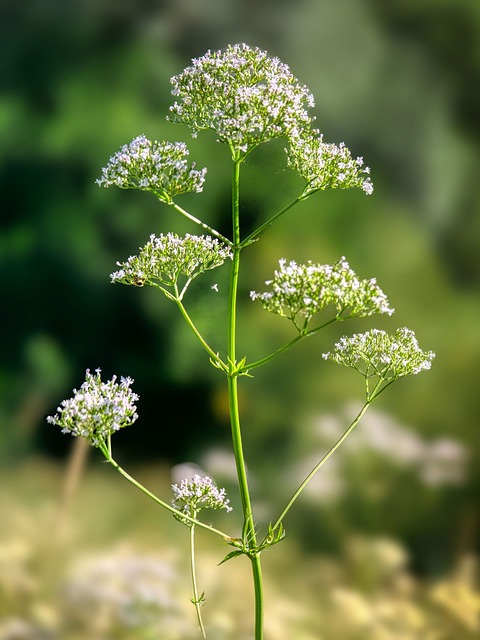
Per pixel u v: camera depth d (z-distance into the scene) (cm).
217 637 146
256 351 259
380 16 305
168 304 274
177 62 300
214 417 267
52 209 285
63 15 296
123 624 144
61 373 282
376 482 202
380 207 288
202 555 184
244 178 246
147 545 188
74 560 164
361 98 298
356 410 213
